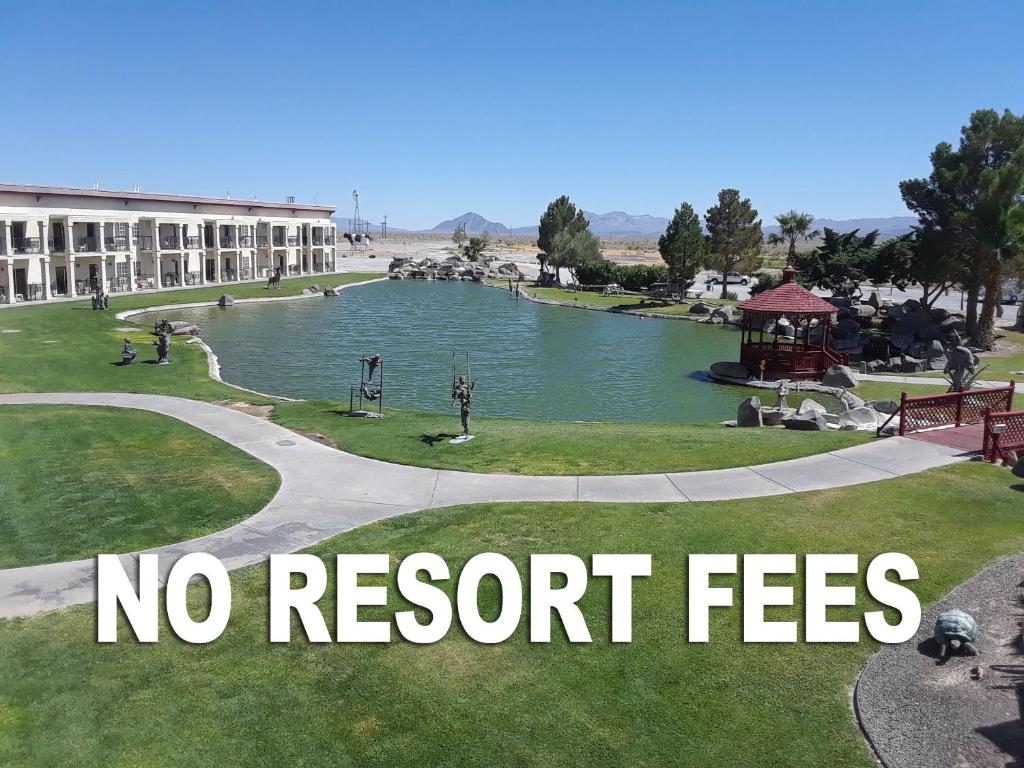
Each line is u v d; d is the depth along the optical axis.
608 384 43.84
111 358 42.47
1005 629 11.56
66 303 70.69
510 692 10.64
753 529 15.55
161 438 23.89
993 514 16.03
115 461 21.31
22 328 52.91
